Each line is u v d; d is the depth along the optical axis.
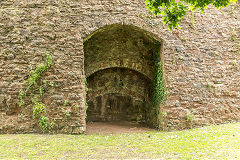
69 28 6.12
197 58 6.86
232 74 7.03
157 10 4.60
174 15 4.64
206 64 6.89
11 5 5.98
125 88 9.56
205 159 3.50
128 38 8.13
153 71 8.53
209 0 4.28
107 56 8.70
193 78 6.71
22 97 5.71
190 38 6.91
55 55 5.95
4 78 5.71
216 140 4.61
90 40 8.07
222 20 7.23
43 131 5.66
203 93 6.70
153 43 7.75
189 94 6.60
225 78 6.95
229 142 4.41
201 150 4.02
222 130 5.50
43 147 4.37
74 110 5.83
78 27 6.18
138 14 6.64
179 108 6.46
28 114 5.69
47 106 5.76
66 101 5.80
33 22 6.00
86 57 8.62
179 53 6.75
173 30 6.82
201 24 7.06
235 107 6.87
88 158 3.79
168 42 6.74
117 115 10.34
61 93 5.85
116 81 9.55
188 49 6.84
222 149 4.00
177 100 6.50
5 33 5.88
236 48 7.18
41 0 6.10
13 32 5.90
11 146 4.37
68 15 6.18
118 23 6.46
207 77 6.82
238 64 7.11
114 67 9.40
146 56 8.66
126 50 8.65
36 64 5.85
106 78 9.52
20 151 4.08
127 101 10.32
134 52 8.66
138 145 4.58
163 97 6.68
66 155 3.96
